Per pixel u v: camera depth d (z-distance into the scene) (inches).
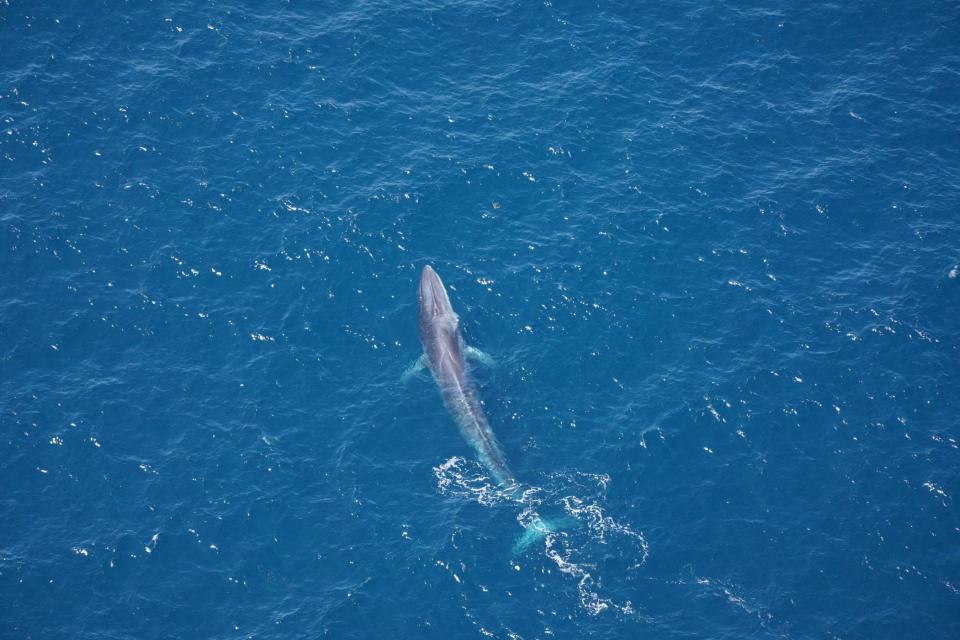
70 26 3329.2
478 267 2760.8
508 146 3053.6
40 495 2313.0
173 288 2716.5
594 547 2213.3
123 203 2896.2
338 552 2223.2
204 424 2449.6
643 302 2684.5
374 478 2346.2
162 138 3056.1
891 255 2770.7
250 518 2279.8
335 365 2568.9
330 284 2728.8
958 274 2704.2
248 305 2687.0
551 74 3267.7
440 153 3034.0
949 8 3425.2
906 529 2230.6
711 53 3331.7
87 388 2504.9
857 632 2066.9
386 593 2151.8
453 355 2498.8
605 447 2394.2
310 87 3206.2
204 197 2915.8
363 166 3002.0
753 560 2191.2
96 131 3056.1
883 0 3459.6
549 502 2290.8
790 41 3366.1
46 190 2910.9
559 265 2763.3
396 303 2694.4
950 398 2455.7
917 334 2583.7
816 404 2456.9
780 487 2316.7
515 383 2514.8
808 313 2645.2
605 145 3063.5
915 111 3149.6
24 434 2407.7
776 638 2060.8
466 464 2364.7
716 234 2837.1
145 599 2146.9
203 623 2112.5
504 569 2180.1
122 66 3233.3
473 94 3206.2
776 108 3166.8
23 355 2561.5
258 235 2832.2
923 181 2952.8
